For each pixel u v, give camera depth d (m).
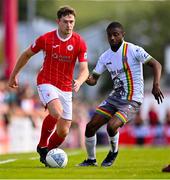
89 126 30.09
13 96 59.34
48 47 29.84
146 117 88.19
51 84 29.98
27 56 30.39
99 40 178.00
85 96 133.38
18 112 59.53
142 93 30.22
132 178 24.44
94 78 31.00
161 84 130.25
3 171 27.14
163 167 29.08
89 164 30.48
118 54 29.97
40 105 66.19
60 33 29.89
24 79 130.00
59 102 29.55
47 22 175.88
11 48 79.25
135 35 174.00
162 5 180.62
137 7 193.25
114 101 30.12
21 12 191.38
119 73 30.12
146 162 33.56
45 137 31.12
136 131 77.12
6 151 56.28
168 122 78.88
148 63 29.67
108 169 28.06
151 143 78.00
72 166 30.14
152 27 175.62
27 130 60.72
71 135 71.38
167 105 91.44
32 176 24.98
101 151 44.53
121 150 46.66
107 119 30.14
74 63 30.27
